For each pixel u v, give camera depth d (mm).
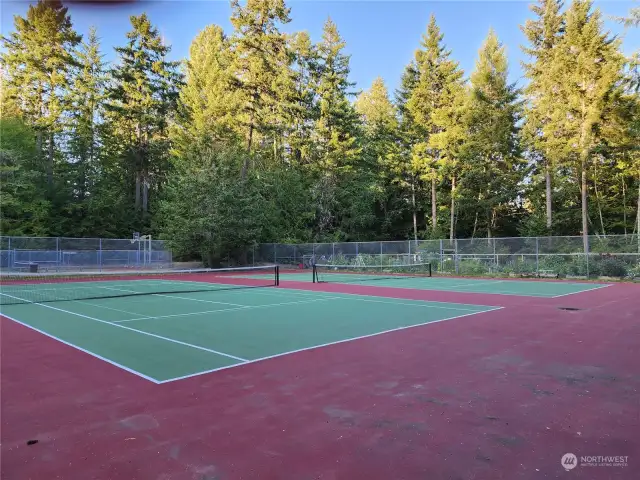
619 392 5203
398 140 44812
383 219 47312
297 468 3434
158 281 25031
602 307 12734
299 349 7574
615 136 28828
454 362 6648
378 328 9586
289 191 42625
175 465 3494
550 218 35688
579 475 3287
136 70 45406
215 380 5789
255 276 29031
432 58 40438
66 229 40812
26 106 42781
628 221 36000
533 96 34812
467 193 39000
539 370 6168
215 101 40000
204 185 34250
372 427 4219
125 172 47562
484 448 3754
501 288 19203
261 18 42219
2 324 10273
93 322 10477
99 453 3709
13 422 4398
